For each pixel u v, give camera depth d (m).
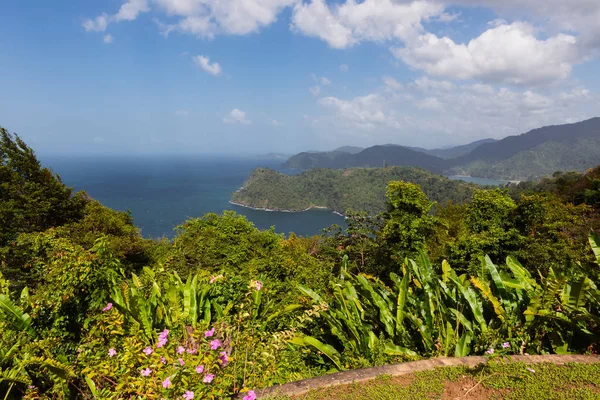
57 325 3.78
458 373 3.34
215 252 13.41
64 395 3.14
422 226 14.32
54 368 3.07
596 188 29.72
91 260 4.14
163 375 2.51
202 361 2.59
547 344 4.14
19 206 14.09
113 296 4.23
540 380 3.13
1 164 14.47
